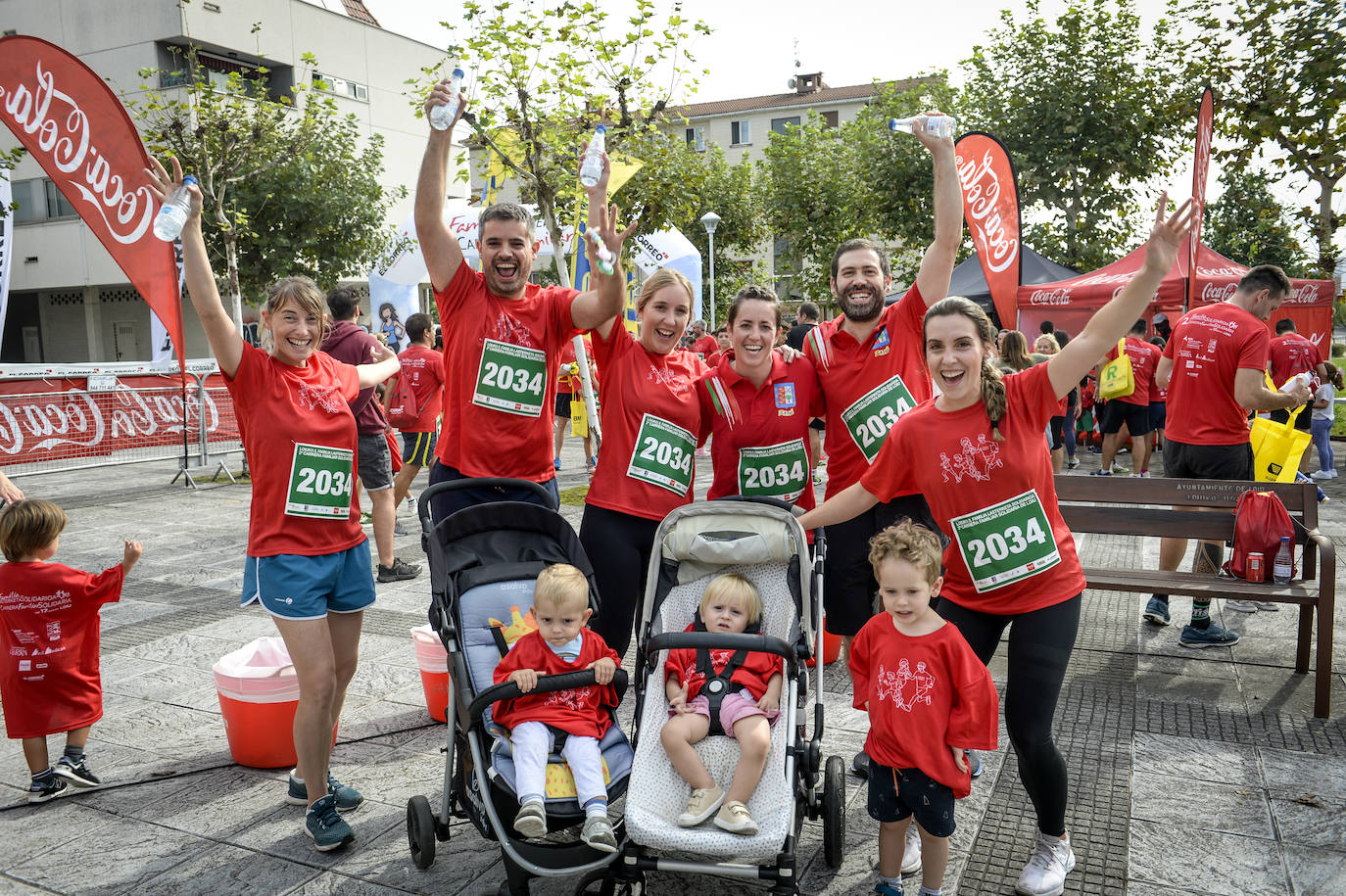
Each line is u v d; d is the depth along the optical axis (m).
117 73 26.98
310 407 3.67
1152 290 2.92
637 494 4.11
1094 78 21.73
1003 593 3.24
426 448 9.05
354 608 3.84
